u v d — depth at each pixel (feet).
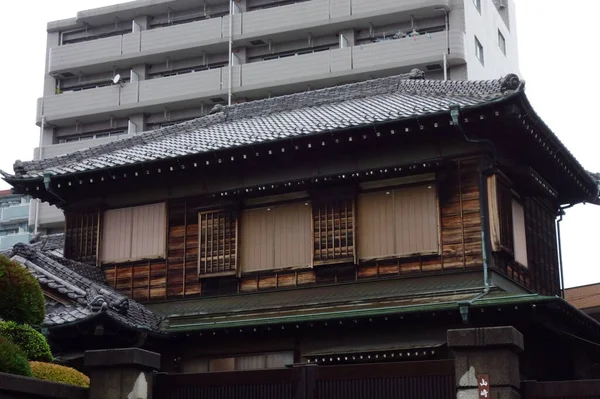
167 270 78.38
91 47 200.85
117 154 85.35
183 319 74.95
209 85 186.70
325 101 89.40
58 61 202.59
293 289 73.10
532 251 78.07
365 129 69.56
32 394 45.47
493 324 63.98
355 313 65.82
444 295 66.64
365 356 66.74
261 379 49.37
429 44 170.71
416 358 65.36
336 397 47.55
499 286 68.23
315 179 73.46
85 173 79.36
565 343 76.64
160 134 92.07
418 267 69.26
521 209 77.10
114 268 80.59
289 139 71.67
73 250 82.94
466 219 68.64
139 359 48.78
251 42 189.98
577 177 81.82
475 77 177.27
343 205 72.95
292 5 185.16
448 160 70.13
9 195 246.68
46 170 82.74
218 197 77.77
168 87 190.19
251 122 89.30
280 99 92.48
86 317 65.57
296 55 181.47
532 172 74.90
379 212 71.72
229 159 74.64
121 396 48.14
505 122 67.00
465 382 43.45
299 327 68.08
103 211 82.74
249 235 76.28
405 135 70.08
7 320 51.39
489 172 68.90
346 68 175.83
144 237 80.23
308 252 73.41
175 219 79.41
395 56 172.55
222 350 72.33
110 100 194.90
